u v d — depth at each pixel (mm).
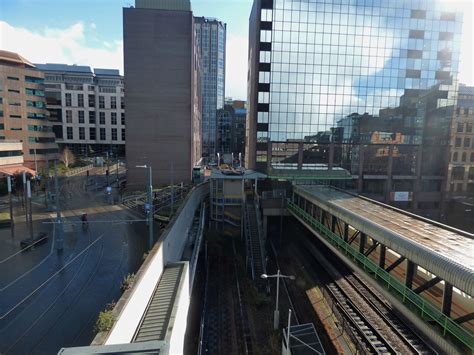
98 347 8047
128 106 51844
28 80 66312
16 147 55062
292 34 48031
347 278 28625
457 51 51094
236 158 128875
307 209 35219
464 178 57594
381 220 20547
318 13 48031
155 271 17203
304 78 48875
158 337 12664
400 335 19672
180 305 15891
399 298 16250
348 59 49312
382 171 51875
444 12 50250
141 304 14258
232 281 28141
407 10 49594
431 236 17078
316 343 17594
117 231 30766
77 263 23000
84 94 108312
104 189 51844
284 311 23688
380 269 17938
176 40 51500
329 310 23750
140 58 51312
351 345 19562
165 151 53062
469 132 56938
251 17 57969
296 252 36094
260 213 39938
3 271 21625
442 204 53406
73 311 16750
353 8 48594
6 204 41438
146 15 50562
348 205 26062
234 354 19062
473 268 12414
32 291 18828
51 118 106812
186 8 52000
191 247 28562
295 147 49812
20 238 28297
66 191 50281
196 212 40000
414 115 51500
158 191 46969
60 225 25766
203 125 160000
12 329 15195
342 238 25156
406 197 52688
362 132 50625
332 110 49750
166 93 52219
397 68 50438
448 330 12898
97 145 111000
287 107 49094
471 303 15234
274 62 48281
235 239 38219
